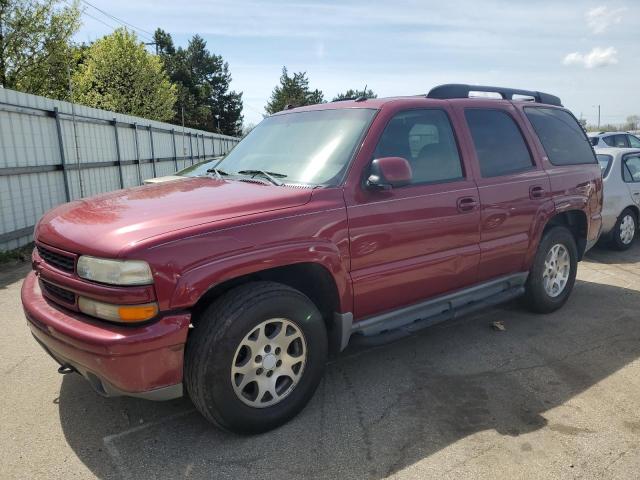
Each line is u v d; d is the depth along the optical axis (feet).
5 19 52.85
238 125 225.97
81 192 35.12
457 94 13.84
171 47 185.47
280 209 9.58
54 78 58.34
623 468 8.63
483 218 13.05
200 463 8.81
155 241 8.17
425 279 11.95
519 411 10.47
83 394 11.16
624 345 13.84
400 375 12.10
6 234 26.68
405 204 11.30
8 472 8.57
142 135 48.67
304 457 8.96
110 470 8.64
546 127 16.10
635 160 26.71
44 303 9.44
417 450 9.16
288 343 9.70
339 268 10.23
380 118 11.51
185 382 8.93
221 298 9.05
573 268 16.49
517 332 14.76
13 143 27.63
